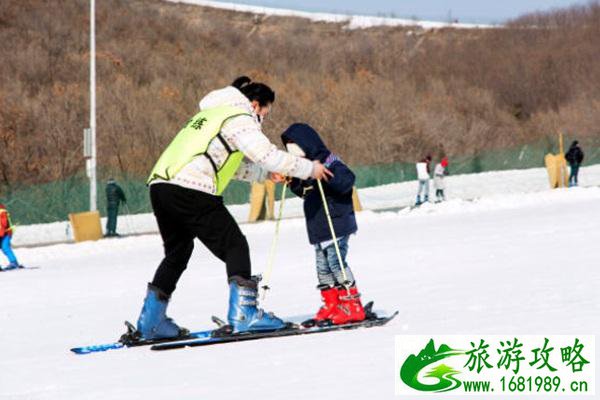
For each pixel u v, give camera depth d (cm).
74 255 2569
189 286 1352
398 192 5056
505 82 8150
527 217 2342
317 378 584
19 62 6325
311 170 789
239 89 820
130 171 5334
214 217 784
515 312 789
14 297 1441
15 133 5228
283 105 6394
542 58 8444
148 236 2873
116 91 5934
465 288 1015
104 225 3791
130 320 1040
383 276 1248
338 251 805
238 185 4584
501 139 6956
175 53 7369
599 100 7519
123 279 1608
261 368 638
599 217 2052
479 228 2081
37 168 5106
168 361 709
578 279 994
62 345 872
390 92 6869
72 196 4434
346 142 6241
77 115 5550
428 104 7075
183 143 785
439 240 1828
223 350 739
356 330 782
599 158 6869
